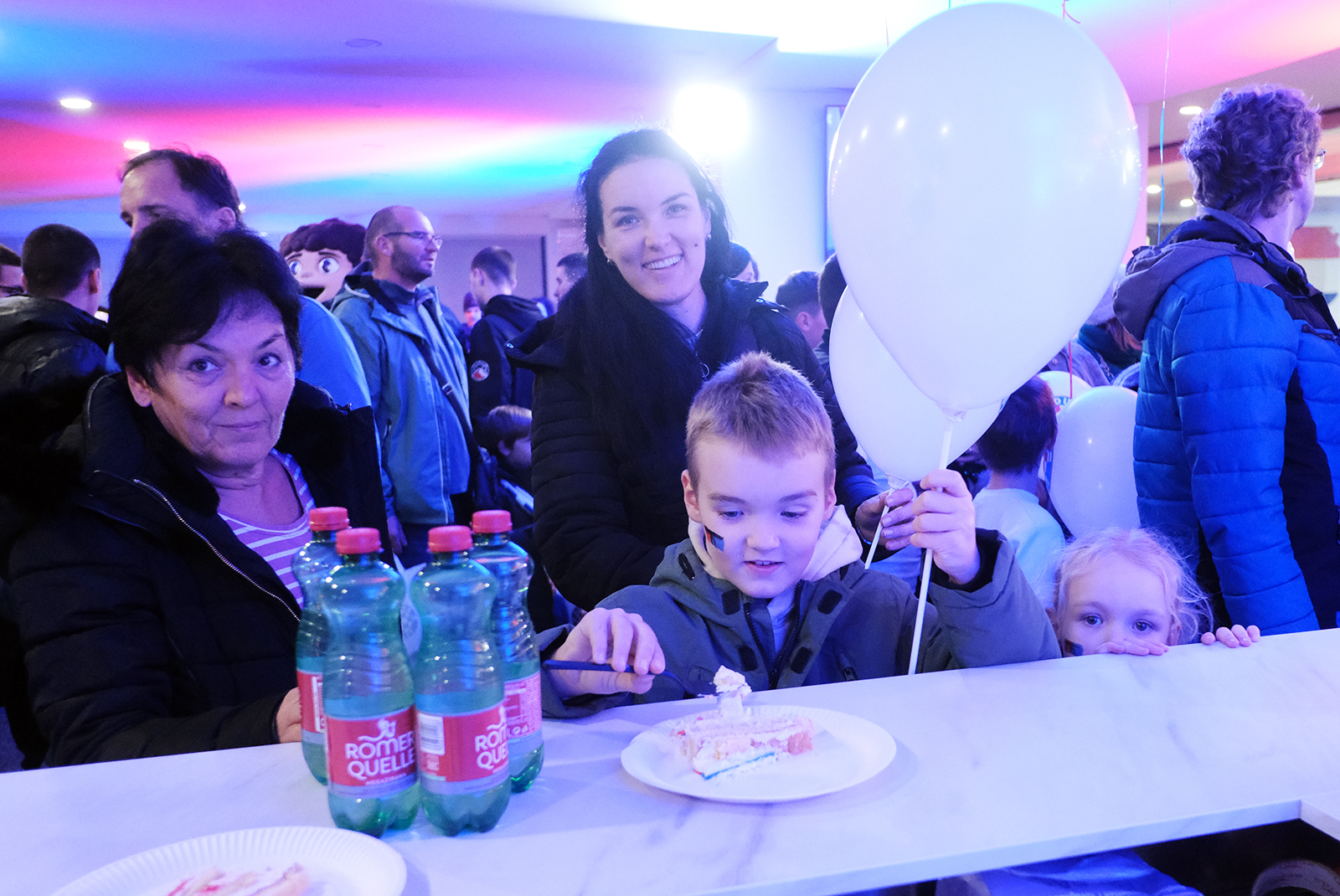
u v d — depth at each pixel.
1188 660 1.09
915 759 0.81
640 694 1.15
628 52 4.72
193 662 1.12
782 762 0.80
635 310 1.66
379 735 0.69
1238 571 1.59
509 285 5.33
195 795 0.79
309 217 11.05
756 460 1.09
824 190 5.52
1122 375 2.71
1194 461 1.63
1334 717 0.90
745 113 5.39
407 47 4.56
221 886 0.60
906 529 1.41
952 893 0.78
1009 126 0.96
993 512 1.95
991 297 1.01
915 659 1.05
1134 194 1.03
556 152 7.45
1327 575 1.60
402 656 0.72
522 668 0.76
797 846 0.66
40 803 0.77
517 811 0.73
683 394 1.63
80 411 1.19
